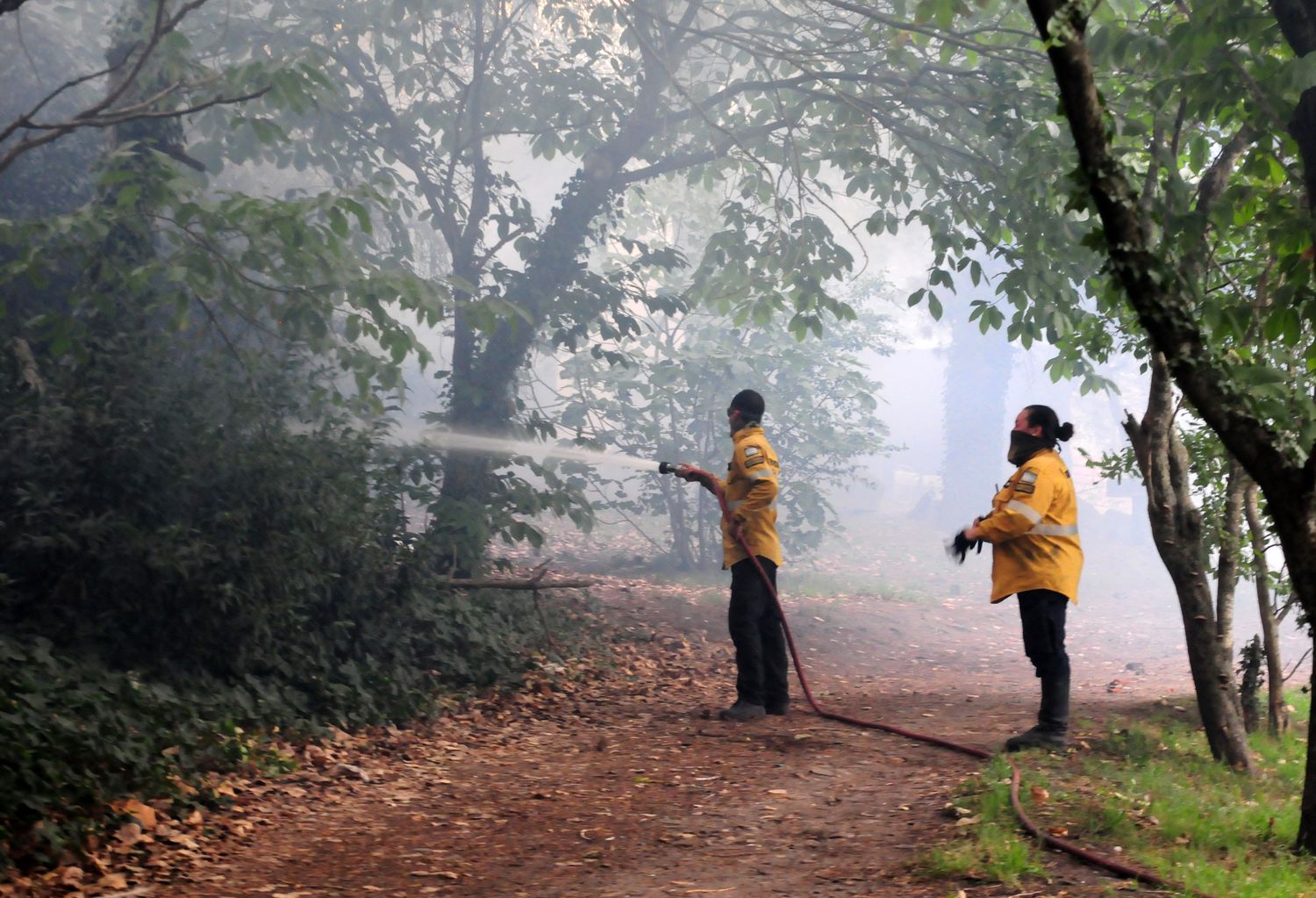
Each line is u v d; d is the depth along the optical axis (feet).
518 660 30.32
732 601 26.04
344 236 24.30
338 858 15.93
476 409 39.22
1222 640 21.88
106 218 24.94
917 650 42.88
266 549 24.27
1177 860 14.20
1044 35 11.23
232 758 19.70
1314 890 13.10
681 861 15.43
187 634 23.11
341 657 26.99
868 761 21.08
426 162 41.14
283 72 24.14
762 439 26.03
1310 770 15.11
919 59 40.06
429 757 22.61
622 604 42.78
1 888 13.65
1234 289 21.07
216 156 37.06
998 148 38.29
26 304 30.83
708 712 26.58
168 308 31.09
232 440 25.73
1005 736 23.08
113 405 24.32
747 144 41.81
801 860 15.21
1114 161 11.94
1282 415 14.37
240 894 14.40
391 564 28.27
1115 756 21.03
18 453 23.90
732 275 40.32
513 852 16.08
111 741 17.22
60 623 22.74
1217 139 25.41
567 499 37.47
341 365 28.76
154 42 23.47
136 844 15.84
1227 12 17.51
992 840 14.75
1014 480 21.57
